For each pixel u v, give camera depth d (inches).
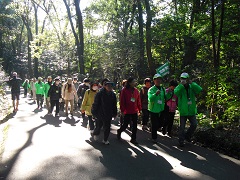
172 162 249.8
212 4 414.9
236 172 225.6
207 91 385.4
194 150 287.3
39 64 1790.1
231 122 336.2
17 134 360.2
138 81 737.0
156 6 663.1
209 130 310.5
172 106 348.2
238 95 342.3
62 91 520.1
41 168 233.6
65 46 1247.5
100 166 239.1
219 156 266.5
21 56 2026.3
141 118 447.8
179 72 536.4
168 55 720.3
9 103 706.2
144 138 344.8
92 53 1152.8
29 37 1813.5
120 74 863.1
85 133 369.1
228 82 345.1
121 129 331.9
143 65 785.6
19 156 265.1
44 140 327.9
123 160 255.6
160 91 322.7
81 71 1034.7
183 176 217.3
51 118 499.2
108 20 1232.8
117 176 217.2
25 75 2106.3
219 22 461.4
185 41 582.9
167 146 304.5
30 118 497.4
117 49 846.5
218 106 382.9
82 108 363.6
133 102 318.3
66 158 259.9
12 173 222.8
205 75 376.8
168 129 355.3
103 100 307.0
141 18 768.3
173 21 595.5
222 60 485.4
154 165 242.1
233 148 273.0
